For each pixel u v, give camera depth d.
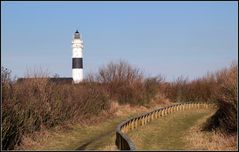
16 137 23.61
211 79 65.38
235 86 27.41
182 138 29.27
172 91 65.00
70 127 30.80
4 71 24.62
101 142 26.00
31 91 27.95
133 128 33.44
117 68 55.00
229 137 25.72
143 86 56.09
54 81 34.41
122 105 50.19
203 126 35.03
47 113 28.50
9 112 22.70
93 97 39.50
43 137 26.09
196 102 60.50
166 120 41.41
